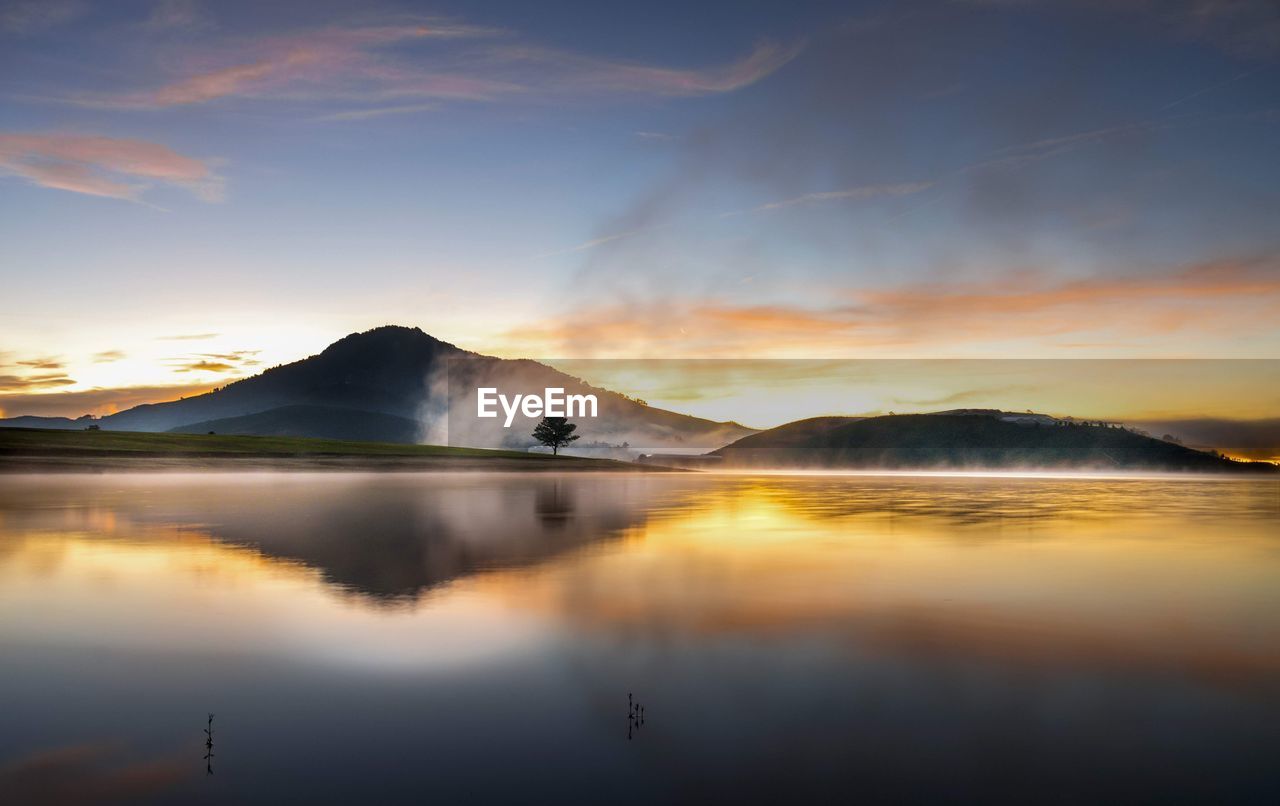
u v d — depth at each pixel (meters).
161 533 23.31
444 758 6.82
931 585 15.16
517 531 24.62
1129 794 6.22
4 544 20.70
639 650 10.20
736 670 9.37
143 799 6.03
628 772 6.55
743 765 6.73
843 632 11.27
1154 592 14.54
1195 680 9.07
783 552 20.17
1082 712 8.03
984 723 7.70
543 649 10.24
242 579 15.34
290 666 9.44
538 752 6.98
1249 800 6.11
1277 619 12.13
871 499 46.28
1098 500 46.53
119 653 9.96
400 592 14.02
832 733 7.45
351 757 6.82
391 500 38.78
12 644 10.38
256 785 6.29
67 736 7.27
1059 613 12.59
